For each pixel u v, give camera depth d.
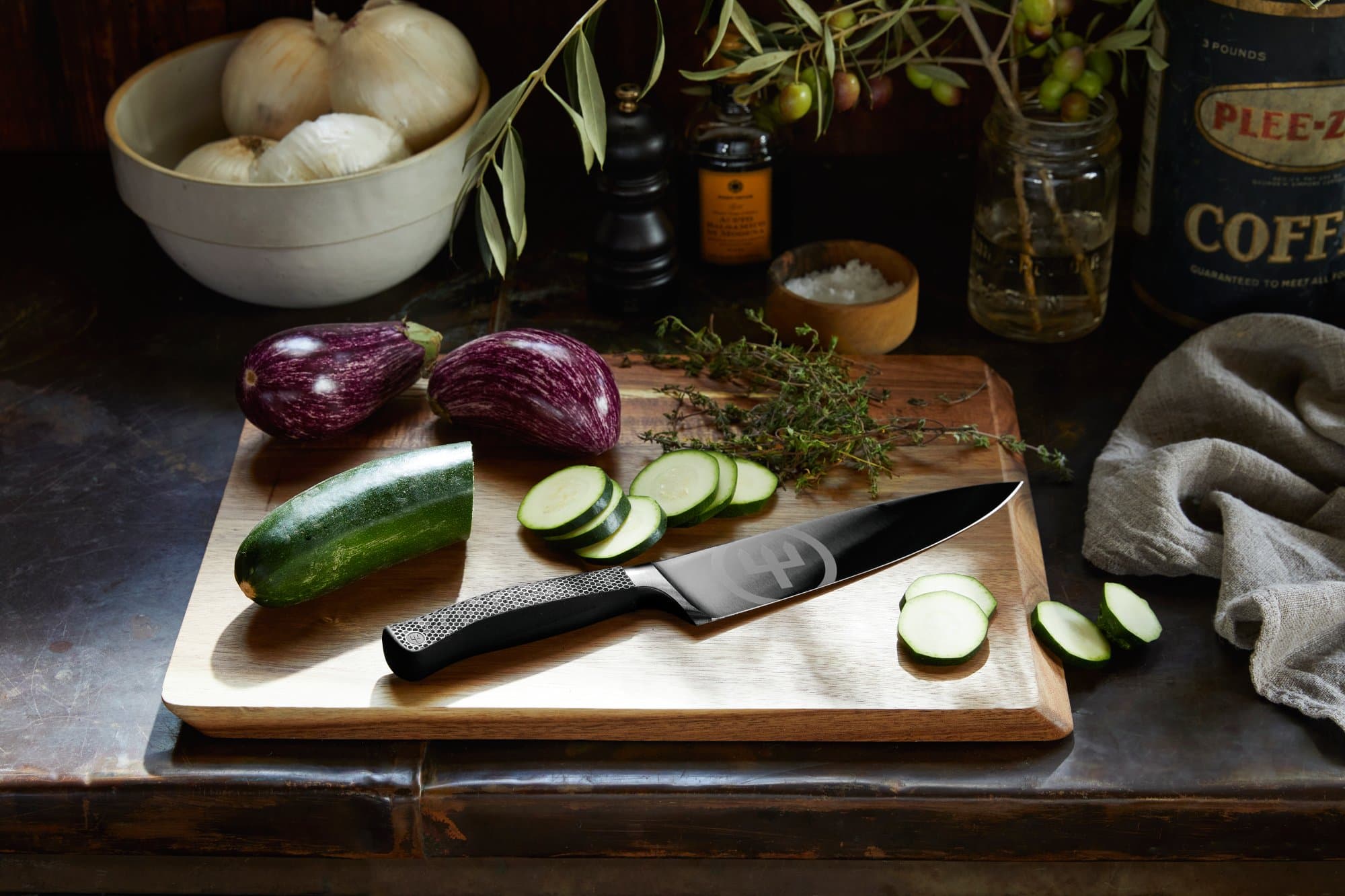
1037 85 1.25
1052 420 1.02
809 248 1.09
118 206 1.29
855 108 1.31
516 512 0.91
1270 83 0.92
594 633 0.82
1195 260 1.03
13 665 0.83
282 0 1.26
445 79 1.10
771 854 0.79
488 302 1.17
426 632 0.77
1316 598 0.80
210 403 1.06
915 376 1.03
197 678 0.78
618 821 0.77
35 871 0.83
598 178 1.08
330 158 1.04
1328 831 0.76
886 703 0.77
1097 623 0.83
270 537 0.80
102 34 1.27
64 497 0.96
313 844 0.79
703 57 1.27
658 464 0.93
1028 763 0.77
